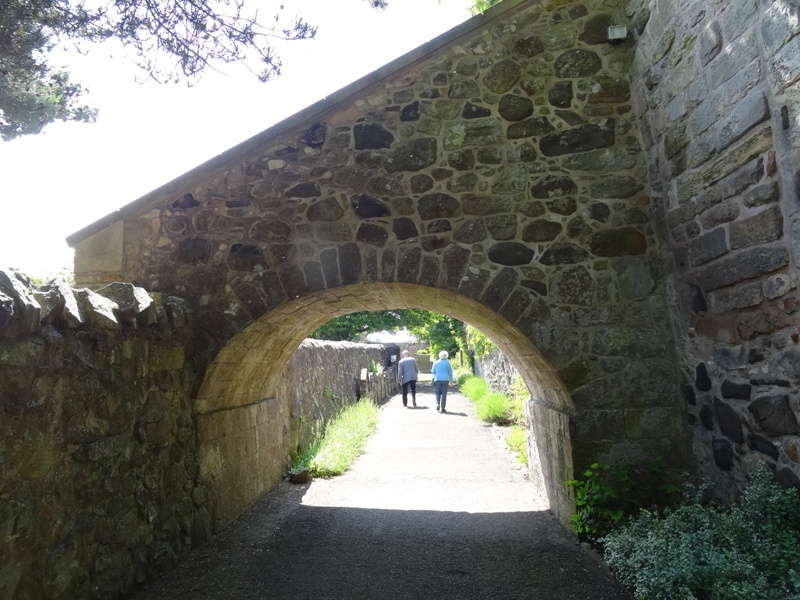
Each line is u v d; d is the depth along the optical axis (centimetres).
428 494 606
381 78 472
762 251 326
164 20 382
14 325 250
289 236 471
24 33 409
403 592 357
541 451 569
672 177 420
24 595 260
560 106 468
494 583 367
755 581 261
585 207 455
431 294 496
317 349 954
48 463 279
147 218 481
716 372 386
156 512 387
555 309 445
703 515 327
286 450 717
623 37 464
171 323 420
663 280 445
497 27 478
